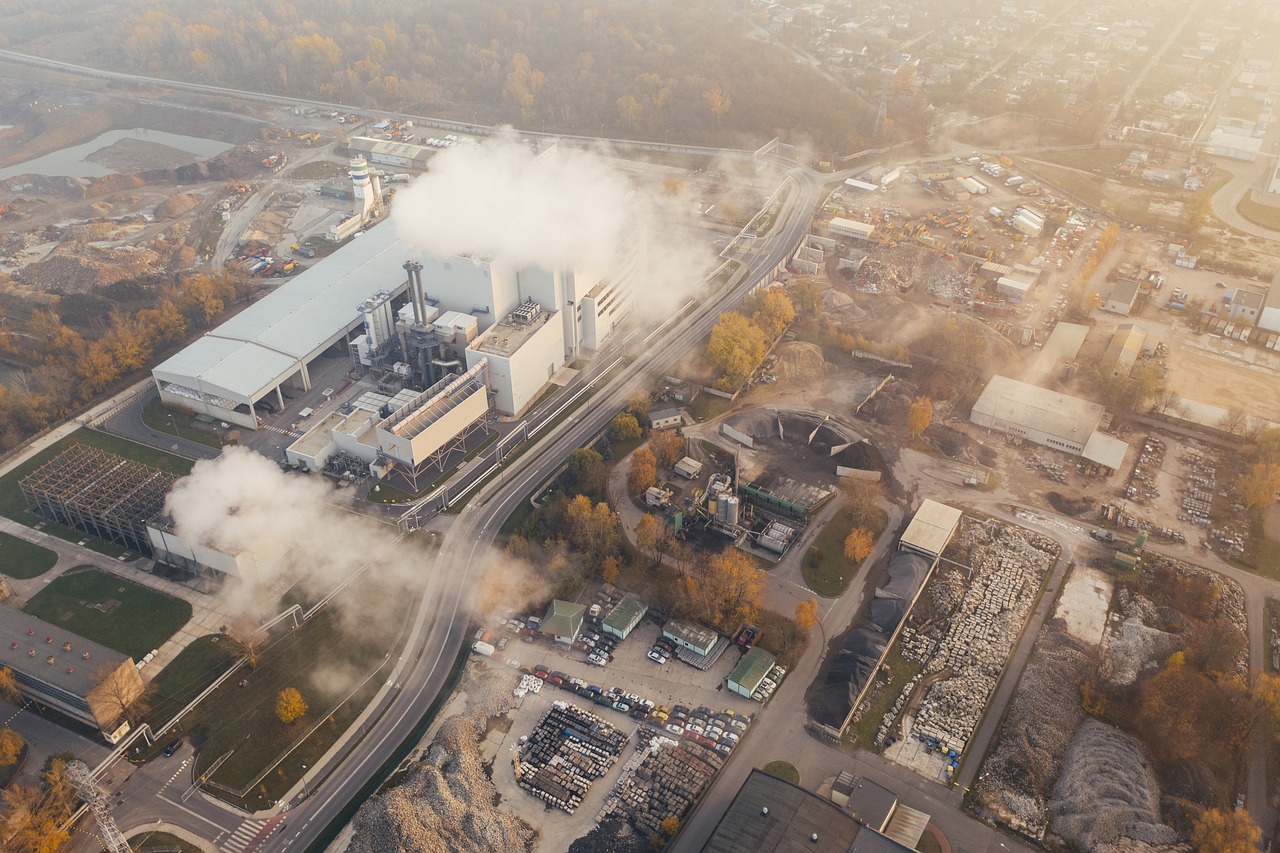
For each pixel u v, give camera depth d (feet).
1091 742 595.88
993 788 573.74
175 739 613.52
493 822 549.13
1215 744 593.83
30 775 588.09
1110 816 547.90
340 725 624.18
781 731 613.52
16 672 628.28
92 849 550.36
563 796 569.23
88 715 619.67
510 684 650.43
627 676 654.94
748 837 513.45
